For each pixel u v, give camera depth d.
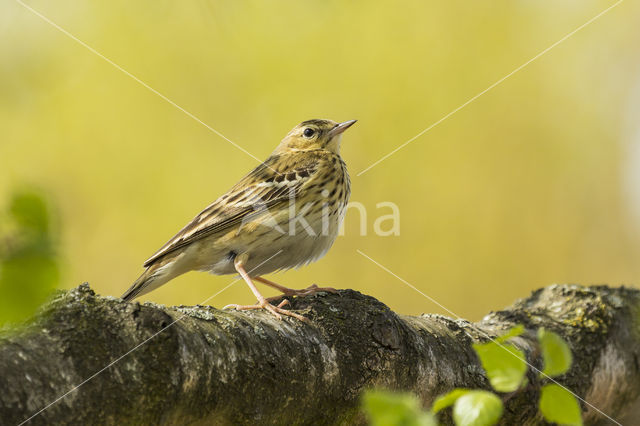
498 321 7.50
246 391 4.71
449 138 16.20
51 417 3.74
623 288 8.20
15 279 2.30
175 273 8.76
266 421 4.89
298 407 5.07
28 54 12.33
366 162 16.05
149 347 4.25
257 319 5.24
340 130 10.31
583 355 7.22
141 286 8.75
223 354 4.64
